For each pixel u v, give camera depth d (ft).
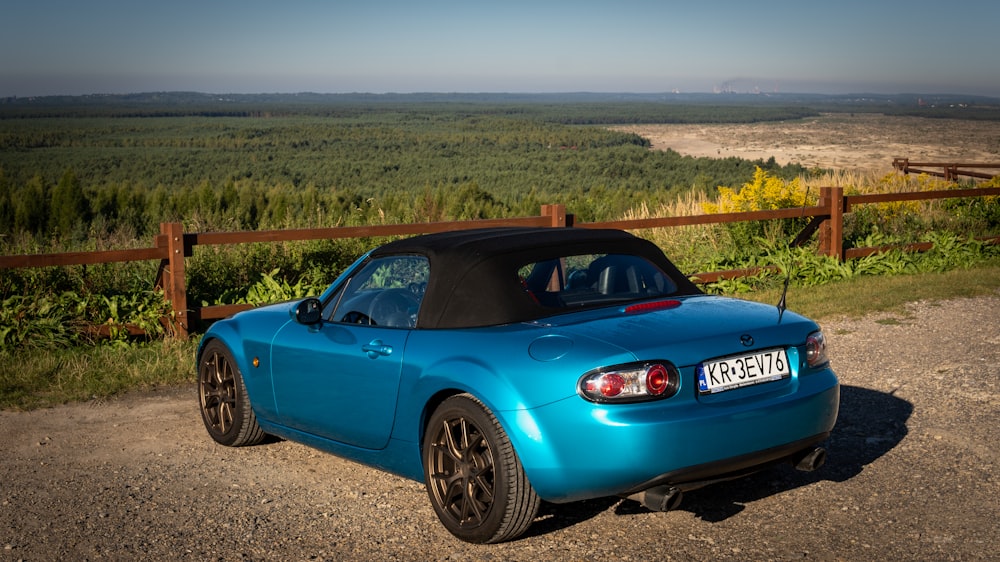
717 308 14.10
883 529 13.38
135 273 33.73
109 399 23.57
